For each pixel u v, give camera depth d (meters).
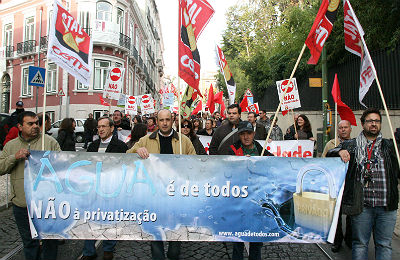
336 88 4.86
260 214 3.38
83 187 3.34
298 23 13.58
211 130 8.52
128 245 4.50
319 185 3.37
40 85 10.60
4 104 28.94
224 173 3.40
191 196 3.38
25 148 3.57
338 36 9.97
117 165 3.37
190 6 4.22
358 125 9.90
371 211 3.27
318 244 4.60
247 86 29.97
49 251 3.61
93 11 24.88
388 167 3.27
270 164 3.42
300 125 7.66
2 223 5.31
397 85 7.75
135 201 3.35
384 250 3.22
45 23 26.58
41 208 3.29
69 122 5.56
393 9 7.24
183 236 3.35
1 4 29.38
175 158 3.40
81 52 4.11
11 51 28.33
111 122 4.70
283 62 18.53
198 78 4.29
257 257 3.53
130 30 29.39
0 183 8.09
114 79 12.48
